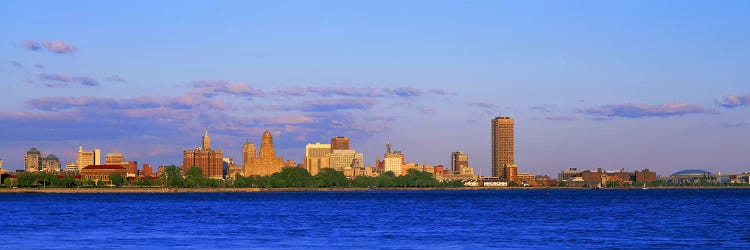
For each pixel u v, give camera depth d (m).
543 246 130.50
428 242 137.50
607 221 188.25
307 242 137.75
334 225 178.25
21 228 171.38
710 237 144.25
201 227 173.00
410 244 134.38
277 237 147.50
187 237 147.75
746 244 132.38
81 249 127.50
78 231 162.50
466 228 168.38
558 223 182.50
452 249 127.12
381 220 196.88
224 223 186.12
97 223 187.12
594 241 137.50
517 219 199.50
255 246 131.50
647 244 132.62
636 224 176.50
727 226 169.00
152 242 138.12
